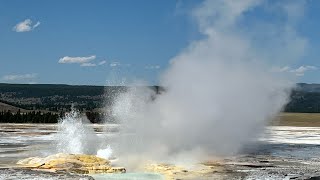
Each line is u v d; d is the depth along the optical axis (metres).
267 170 33.00
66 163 31.89
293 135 71.19
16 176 27.94
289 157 41.72
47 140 56.66
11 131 73.88
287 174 31.16
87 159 32.97
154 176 29.97
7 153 42.12
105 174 30.50
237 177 29.59
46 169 31.17
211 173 31.11
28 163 34.09
